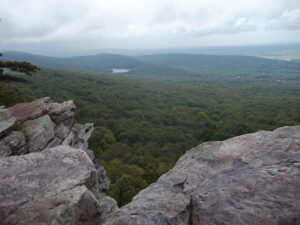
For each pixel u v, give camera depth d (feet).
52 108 52.47
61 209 14.46
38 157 21.04
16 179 17.74
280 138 22.54
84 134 64.54
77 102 311.27
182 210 16.26
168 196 18.29
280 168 17.61
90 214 16.28
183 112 373.81
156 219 15.15
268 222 13.39
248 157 21.02
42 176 18.30
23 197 15.87
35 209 14.64
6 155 33.76
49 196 15.93
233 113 368.48
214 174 20.20
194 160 23.48
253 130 250.57
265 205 14.53
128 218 15.25
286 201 14.35
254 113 346.13
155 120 315.17
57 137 47.09
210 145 25.86
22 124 43.50
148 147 201.77
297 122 262.06
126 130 238.68
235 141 24.81
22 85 316.40
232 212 14.76
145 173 119.85
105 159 163.94
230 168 20.30
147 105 403.95
